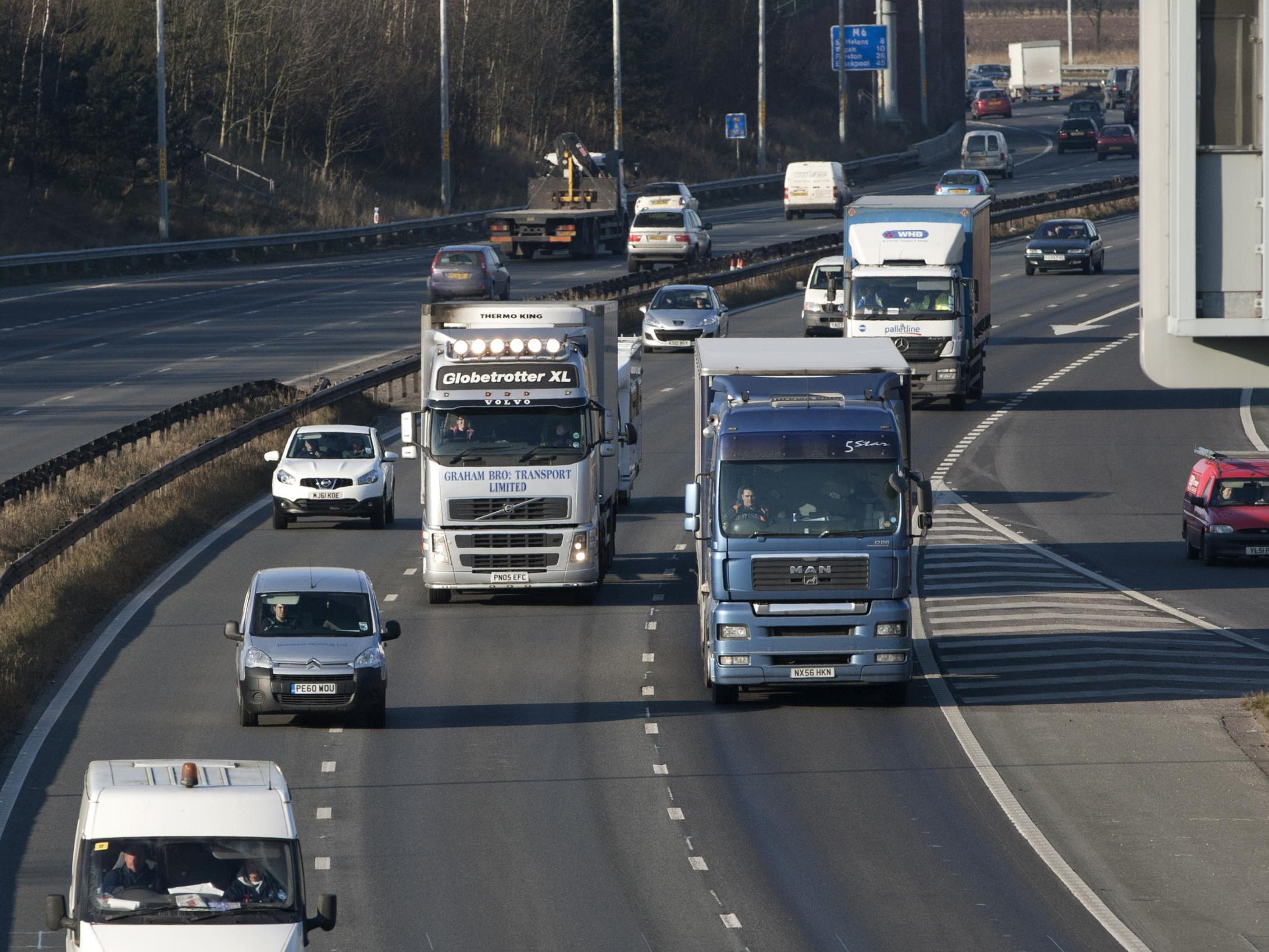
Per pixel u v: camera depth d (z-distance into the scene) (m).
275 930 45.09
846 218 183.12
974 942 56.94
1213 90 48.75
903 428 92.31
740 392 90.56
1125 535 136.38
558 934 57.53
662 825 69.62
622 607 110.62
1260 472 125.88
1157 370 50.06
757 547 86.06
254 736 81.62
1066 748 81.12
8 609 97.06
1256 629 105.81
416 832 68.56
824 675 86.06
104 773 49.56
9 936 56.78
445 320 115.81
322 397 165.88
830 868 64.56
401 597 112.50
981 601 114.12
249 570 117.38
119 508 118.25
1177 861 65.62
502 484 108.88
